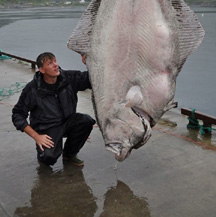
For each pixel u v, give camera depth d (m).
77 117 3.99
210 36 24.00
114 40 3.02
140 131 3.13
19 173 4.01
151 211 3.25
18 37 29.39
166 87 3.03
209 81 12.09
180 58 3.06
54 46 23.06
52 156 3.77
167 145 4.64
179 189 3.59
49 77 3.68
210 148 4.50
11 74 9.76
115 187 3.67
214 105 9.17
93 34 3.08
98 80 3.15
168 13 2.95
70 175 3.94
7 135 5.10
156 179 3.81
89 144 4.76
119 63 3.05
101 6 3.02
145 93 3.08
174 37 2.97
